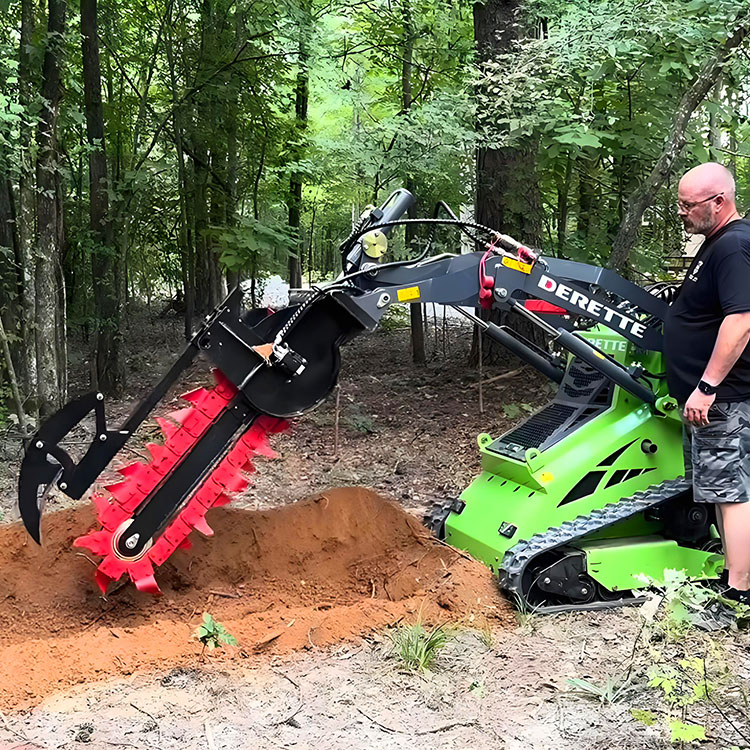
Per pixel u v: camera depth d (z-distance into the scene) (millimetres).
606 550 4215
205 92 10930
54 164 7363
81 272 12531
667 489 4379
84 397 3830
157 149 14906
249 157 12211
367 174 8477
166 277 17172
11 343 7801
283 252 9711
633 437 4406
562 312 4773
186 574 4488
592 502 4328
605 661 3574
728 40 7027
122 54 11953
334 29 11336
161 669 3516
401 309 13992
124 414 9008
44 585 4270
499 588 4195
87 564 4449
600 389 4699
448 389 9477
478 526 4535
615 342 4691
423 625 3932
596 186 9688
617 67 7094
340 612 4016
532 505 4285
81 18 9523
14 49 7375
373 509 4945
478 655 3670
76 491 3854
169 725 3064
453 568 4332
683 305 4031
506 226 9023
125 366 11461
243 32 10680
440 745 2938
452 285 4223
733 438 3893
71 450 7363
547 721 3094
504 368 9836
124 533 3906
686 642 3713
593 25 6934
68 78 10203
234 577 4547
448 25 10023
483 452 4770
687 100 7203
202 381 10508
